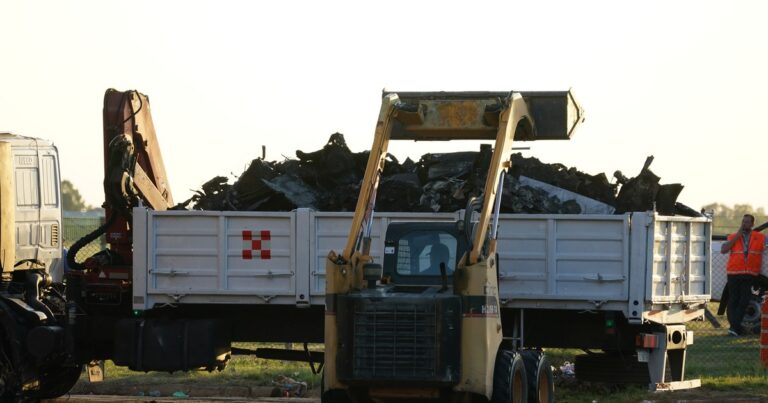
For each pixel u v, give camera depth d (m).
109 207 27.08
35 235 26.03
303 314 25.98
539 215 24.30
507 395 20.64
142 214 25.58
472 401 21.39
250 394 28.06
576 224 24.23
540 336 25.25
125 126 27.56
